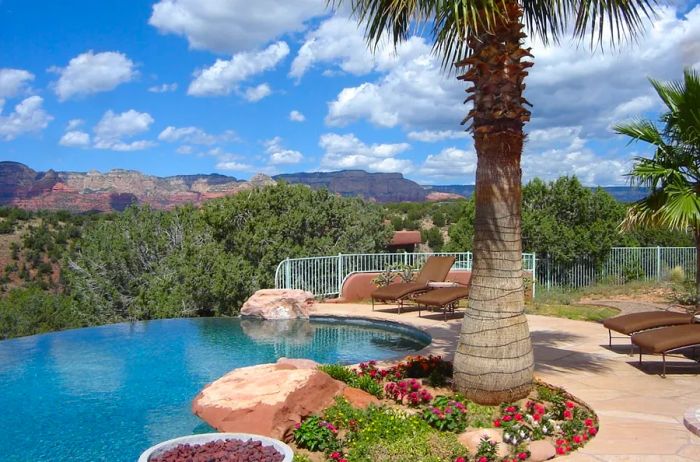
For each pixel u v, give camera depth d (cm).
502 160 614
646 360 862
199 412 600
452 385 675
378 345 1131
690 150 1109
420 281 1431
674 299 1596
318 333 1262
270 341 1170
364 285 1620
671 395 673
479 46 612
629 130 1143
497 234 620
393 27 690
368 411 600
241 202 2514
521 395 627
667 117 1123
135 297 2214
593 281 2234
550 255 2216
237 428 559
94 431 634
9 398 761
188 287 1980
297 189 2772
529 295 1653
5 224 4741
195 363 970
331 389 643
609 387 708
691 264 2358
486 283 625
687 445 504
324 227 2767
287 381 615
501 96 600
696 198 1039
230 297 1997
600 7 634
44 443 600
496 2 588
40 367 937
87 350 1075
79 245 2584
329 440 532
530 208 2406
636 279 2139
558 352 924
